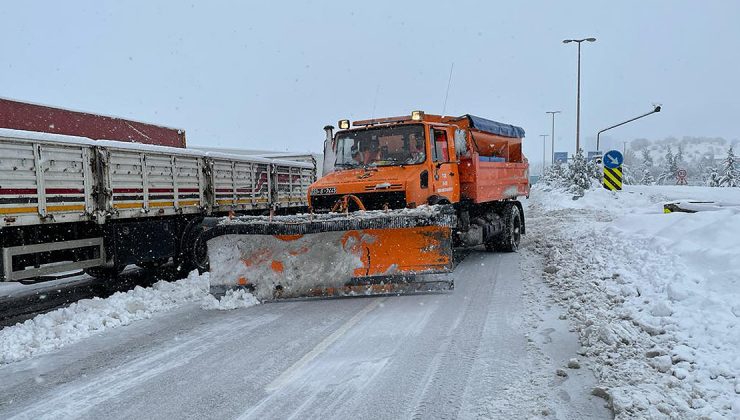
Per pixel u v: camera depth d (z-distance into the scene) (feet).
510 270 30.30
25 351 18.86
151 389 14.76
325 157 31.89
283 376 15.21
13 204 23.17
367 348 17.31
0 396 14.92
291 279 24.58
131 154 30.25
